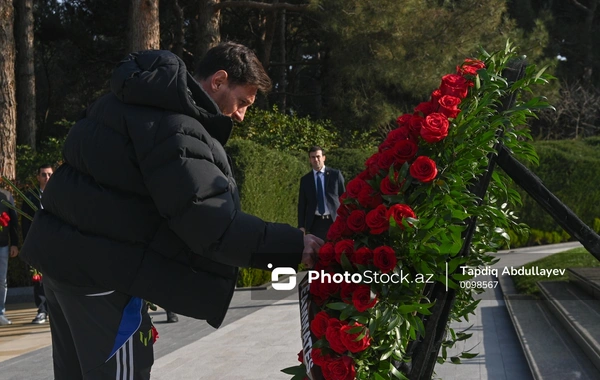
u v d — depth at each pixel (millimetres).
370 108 23094
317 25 24500
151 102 2656
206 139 2654
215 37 18453
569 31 32500
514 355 6250
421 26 21578
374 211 2361
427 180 2320
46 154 15445
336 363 2334
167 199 2535
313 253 2594
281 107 27594
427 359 2459
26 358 7012
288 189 13797
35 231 2830
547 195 2473
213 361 6324
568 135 30781
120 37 29828
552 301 7852
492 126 2428
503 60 2609
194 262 2713
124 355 2734
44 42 30484
